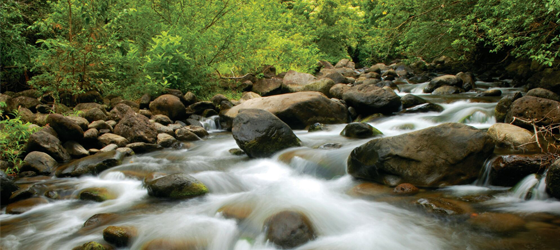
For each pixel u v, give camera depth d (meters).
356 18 22.38
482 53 14.79
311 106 8.04
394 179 4.31
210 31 10.59
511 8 7.12
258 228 3.33
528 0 6.74
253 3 13.25
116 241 3.19
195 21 10.98
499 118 6.91
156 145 6.57
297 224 3.16
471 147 4.14
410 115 8.27
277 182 4.78
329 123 8.28
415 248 2.98
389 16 12.55
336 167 4.95
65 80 7.60
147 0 10.21
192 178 4.46
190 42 9.80
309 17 23.11
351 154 4.82
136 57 9.05
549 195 3.57
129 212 3.90
